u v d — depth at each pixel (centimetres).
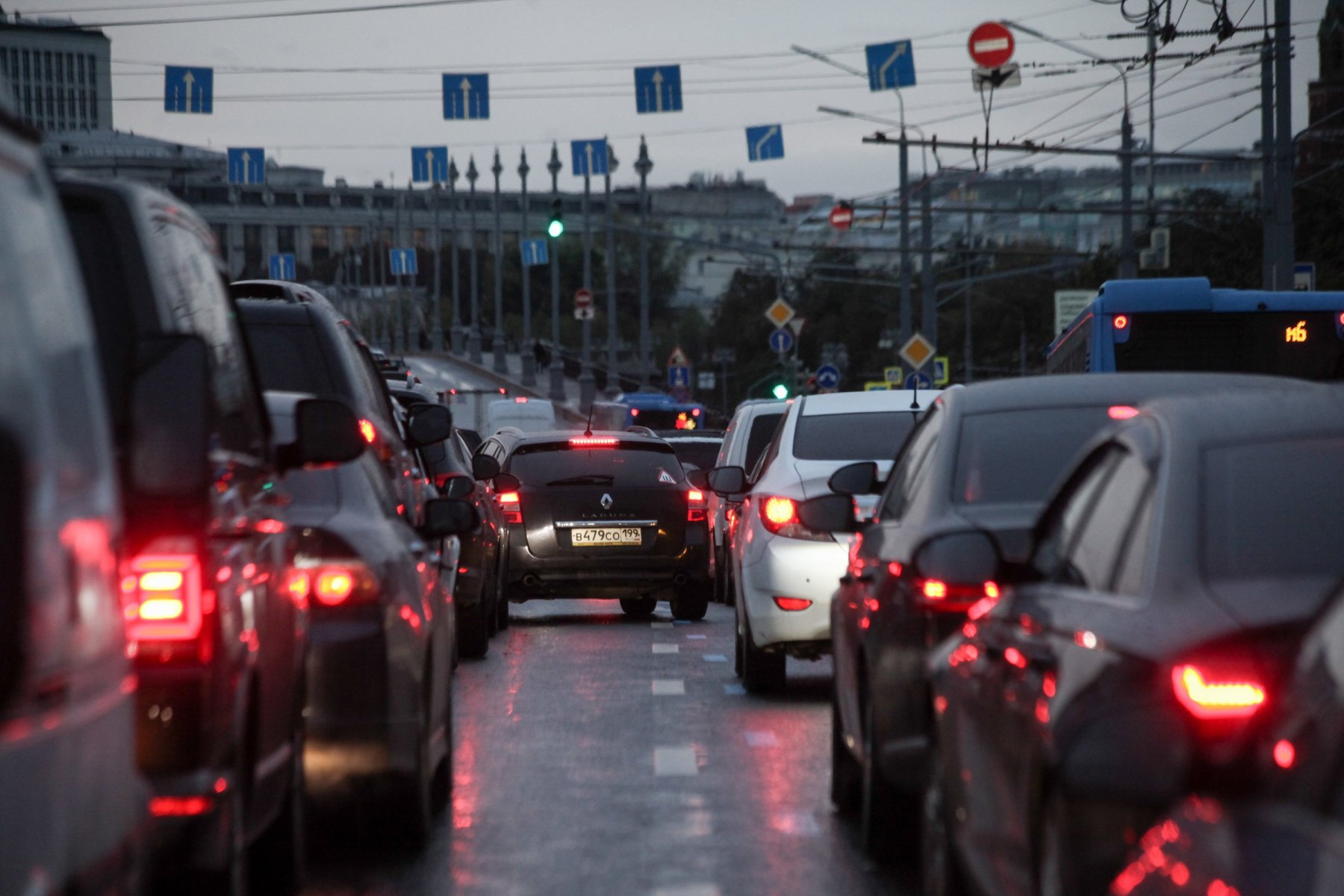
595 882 2322
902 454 2725
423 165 18738
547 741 3528
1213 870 895
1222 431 1485
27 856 937
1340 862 800
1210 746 1200
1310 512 1386
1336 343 8144
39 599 965
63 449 1055
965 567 1778
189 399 1366
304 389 3309
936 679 1902
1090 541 1588
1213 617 1277
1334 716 868
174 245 1780
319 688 2338
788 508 4109
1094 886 1246
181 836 1545
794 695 4247
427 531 2948
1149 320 8194
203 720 1561
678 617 6588
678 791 2983
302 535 2367
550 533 6328
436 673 2684
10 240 1033
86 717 1063
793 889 2275
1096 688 1313
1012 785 1501
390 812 2456
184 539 1562
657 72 13725
